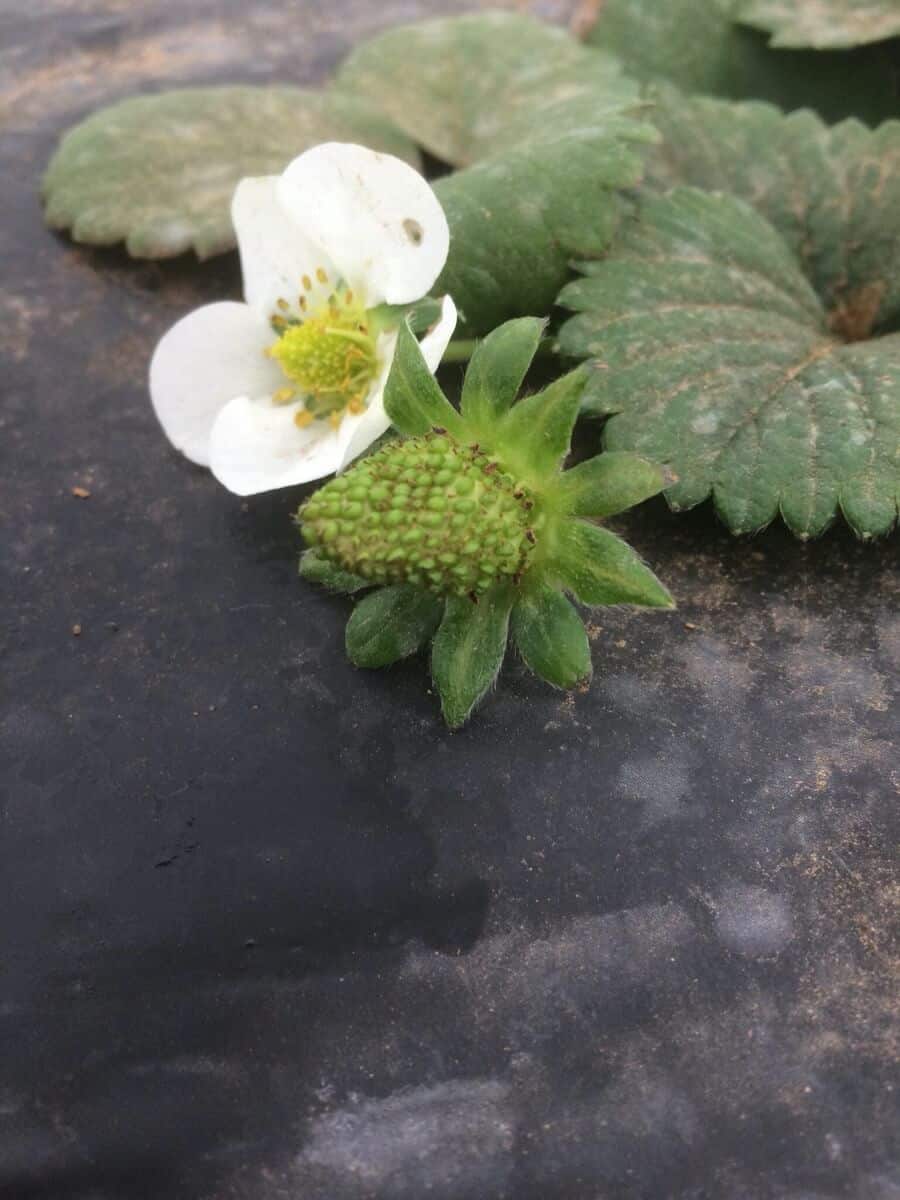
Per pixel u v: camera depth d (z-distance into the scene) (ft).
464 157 0.45
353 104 0.45
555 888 0.27
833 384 0.33
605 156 0.36
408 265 0.31
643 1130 0.24
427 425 0.28
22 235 0.43
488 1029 0.26
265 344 0.34
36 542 0.34
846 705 0.30
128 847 0.28
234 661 0.31
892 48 0.47
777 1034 0.25
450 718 0.28
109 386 0.38
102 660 0.32
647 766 0.29
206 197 0.42
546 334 0.36
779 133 0.41
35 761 0.30
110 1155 0.25
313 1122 0.25
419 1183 0.24
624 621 0.31
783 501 0.31
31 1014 0.27
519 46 0.46
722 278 0.36
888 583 0.32
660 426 0.33
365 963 0.27
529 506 0.27
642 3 0.49
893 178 0.40
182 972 0.27
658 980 0.26
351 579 0.29
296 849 0.28
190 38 0.53
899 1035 0.25
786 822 0.28
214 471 0.31
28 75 0.51
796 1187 0.24
